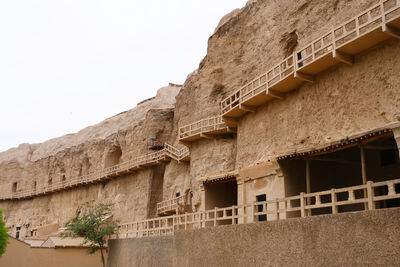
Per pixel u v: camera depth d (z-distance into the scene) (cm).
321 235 1439
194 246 2120
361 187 1410
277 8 3100
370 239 1284
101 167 6150
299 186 2122
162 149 4728
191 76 4388
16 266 3581
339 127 2105
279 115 2514
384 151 2062
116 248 3350
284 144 2434
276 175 2155
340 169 2225
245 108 2688
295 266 1520
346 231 1358
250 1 3575
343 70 2122
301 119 2344
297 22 2823
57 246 3681
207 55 3962
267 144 2572
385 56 1917
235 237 1841
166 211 3941
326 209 2166
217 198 2753
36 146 9081
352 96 2058
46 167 7744
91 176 5997
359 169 2156
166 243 2500
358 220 1327
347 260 1339
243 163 2747
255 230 1731
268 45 3122
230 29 3731
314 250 1456
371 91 1964
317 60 2120
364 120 1980
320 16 2619
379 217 1270
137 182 4997
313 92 2288
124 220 4978
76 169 6875
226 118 2888
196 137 3475
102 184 5809
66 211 6494
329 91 2191
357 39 1914
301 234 1516
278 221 1623
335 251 1382
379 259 1251
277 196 2119
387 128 1602
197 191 3406
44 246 3700
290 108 2436
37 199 7431
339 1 2481
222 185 2800
